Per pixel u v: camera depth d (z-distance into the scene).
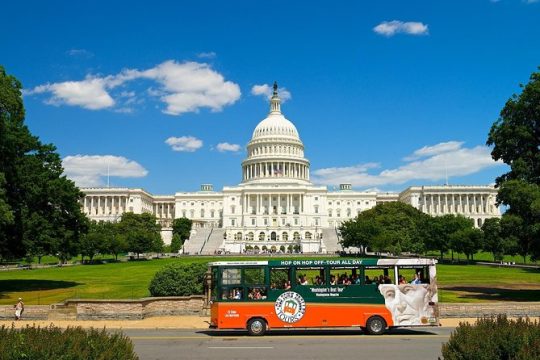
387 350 26.52
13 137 54.97
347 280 33.62
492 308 40.56
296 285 33.41
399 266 33.91
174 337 31.78
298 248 187.25
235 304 33.03
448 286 62.62
